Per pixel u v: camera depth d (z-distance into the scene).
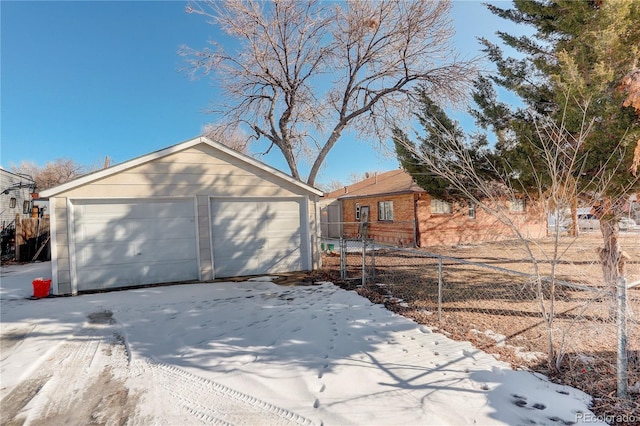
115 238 7.66
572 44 4.66
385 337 4.13
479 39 7.09
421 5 11.33
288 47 13.28
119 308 5.89
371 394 2.79
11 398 2.94
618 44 3.94
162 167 8.01
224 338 4.31
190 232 8.32
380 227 16.78
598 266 8.51
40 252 13.23
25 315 5.53
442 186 7.13
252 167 8.93
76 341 4.36
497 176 5.93
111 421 2.55
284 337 4.24
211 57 12.76
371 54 12.83
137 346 4.13
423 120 7.00
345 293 6.57
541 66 5.35
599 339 3.79
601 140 3.94
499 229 15.52
